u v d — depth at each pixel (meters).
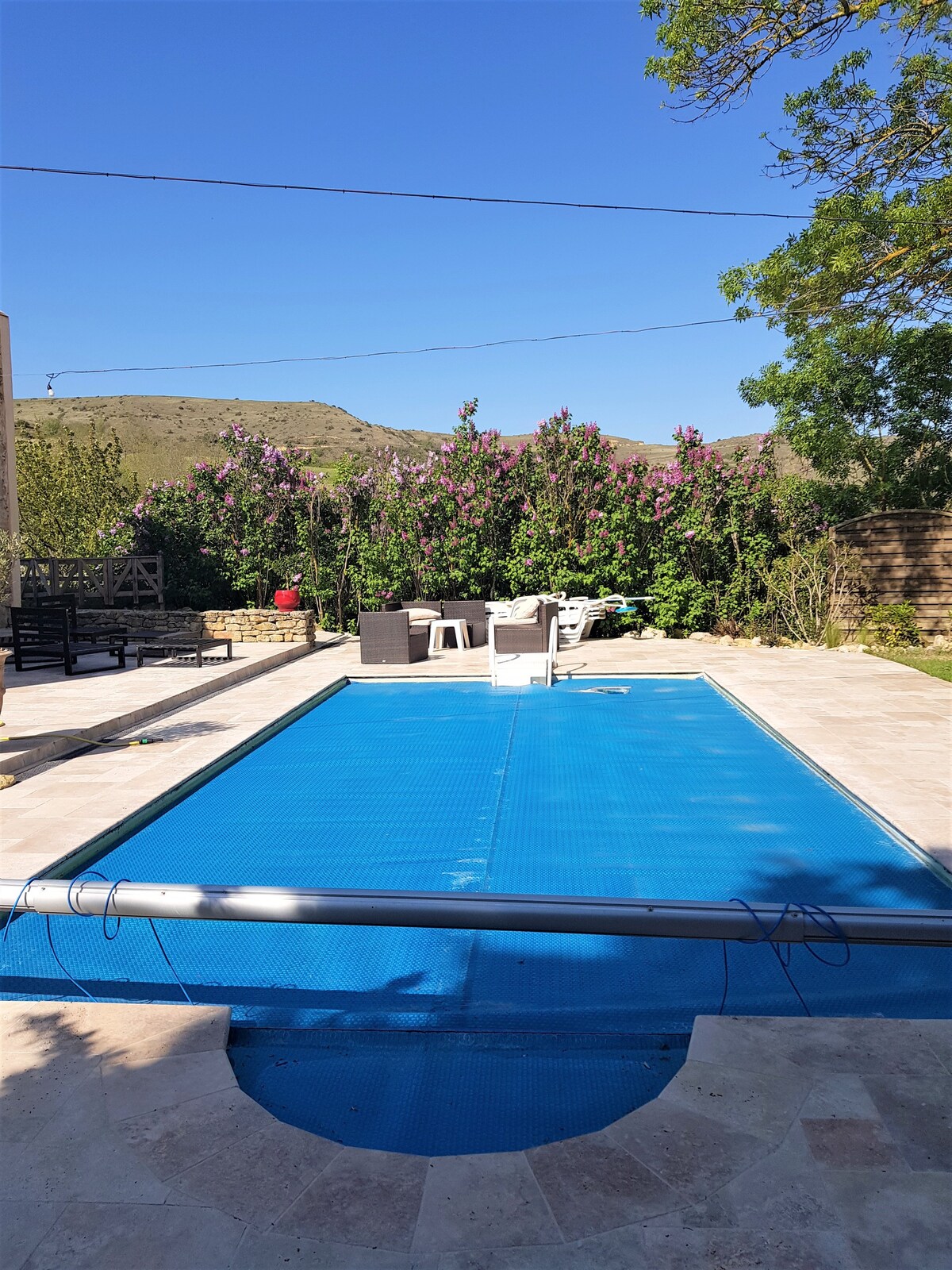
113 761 6.63
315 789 6.12
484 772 6.48
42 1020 2.97
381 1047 2.96
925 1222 1.95
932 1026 2.80
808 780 6.08
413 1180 2.14
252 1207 2.05
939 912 2.75
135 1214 2.03
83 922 4.04
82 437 63.66
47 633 11.27
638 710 8.66
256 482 16.20
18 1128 2.36
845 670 10.47
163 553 16.25
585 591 14.40
